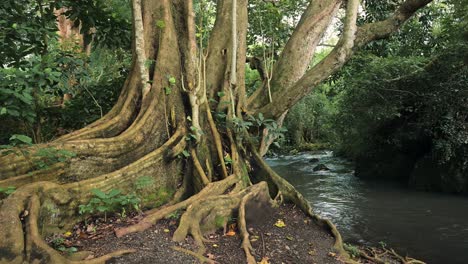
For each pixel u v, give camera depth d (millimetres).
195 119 5887
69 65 6047
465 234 7102
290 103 6848
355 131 14453
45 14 7105
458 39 10953
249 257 4164
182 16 6859
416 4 6574
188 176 5688
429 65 11438
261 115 6582
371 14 10719
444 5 12031
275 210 5637
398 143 13141
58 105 8430
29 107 5184
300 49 7973
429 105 11469
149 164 5133
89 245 3768
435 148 11367
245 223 4809
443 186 11281
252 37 8914
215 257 4082
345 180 14016
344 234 7289
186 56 6535
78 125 7961
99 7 7969
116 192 4359
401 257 5688
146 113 5633
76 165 4570
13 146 4293
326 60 6746
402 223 8039
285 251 4582
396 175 13617
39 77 4926
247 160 6309
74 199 4121
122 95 6199
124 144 5137
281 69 7977
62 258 3211
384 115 12430
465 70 10617
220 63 7219
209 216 4711
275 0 8117
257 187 5438
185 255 3844
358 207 9695
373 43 11758
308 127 26047
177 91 6121
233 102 6637
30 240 3170
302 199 5926
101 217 4434
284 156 22406
